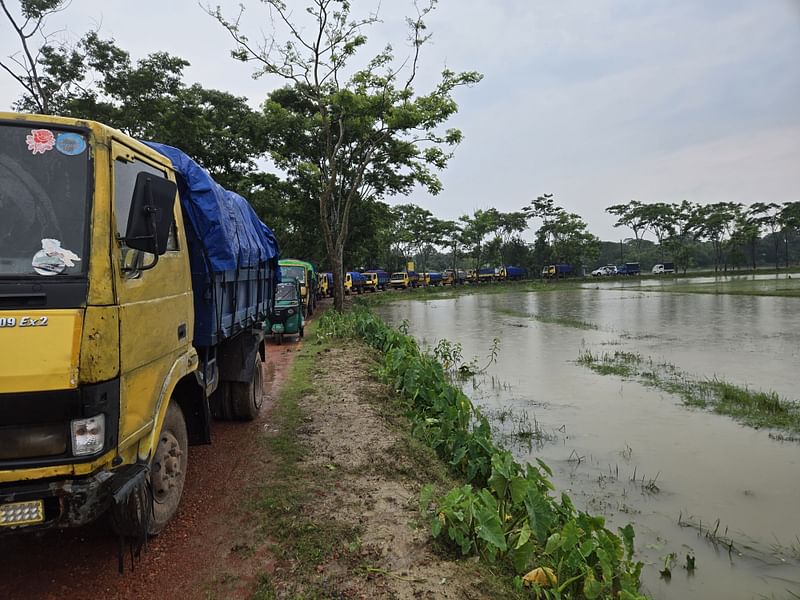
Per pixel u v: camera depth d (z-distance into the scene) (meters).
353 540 4.36
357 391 9.52
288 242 36.72
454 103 22.56
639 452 7.66
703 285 53.22
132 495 3.68
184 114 23.44
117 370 3.20
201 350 5.48
